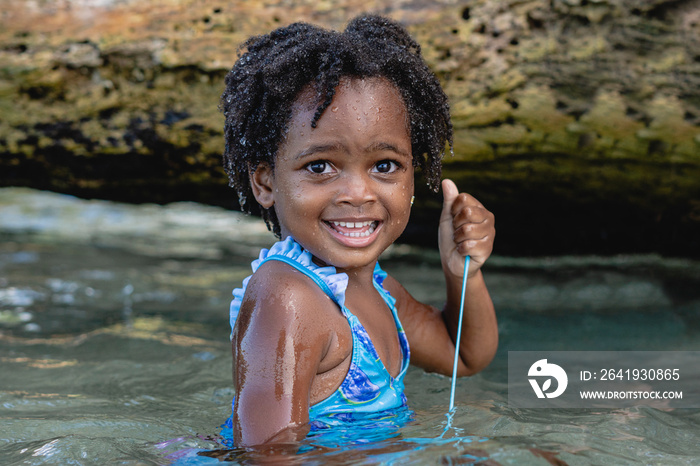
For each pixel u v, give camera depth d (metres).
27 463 2.05
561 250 5.27
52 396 2.83
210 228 7.60
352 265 2.21
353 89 2.16
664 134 4.14
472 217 2.62
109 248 6.45
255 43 2.50
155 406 2.73
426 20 4.34
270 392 2.02
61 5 4.70
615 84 4.14
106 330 3.84
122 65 4.52
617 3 4.11
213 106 4.47
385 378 2.32
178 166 4.68
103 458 2.08
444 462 1.78
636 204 4.60
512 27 4.25
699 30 4.07
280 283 2.16
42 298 4.61
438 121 2.47
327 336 2.16
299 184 2.19
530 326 3.95
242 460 1.88
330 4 4.53
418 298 4.50
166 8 4.62
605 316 4.10
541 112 4.19
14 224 7.43
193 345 3.59
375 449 1.92
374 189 2.19
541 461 1.80
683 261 5.08
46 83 4.52
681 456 1.99
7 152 4.61
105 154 4.61
